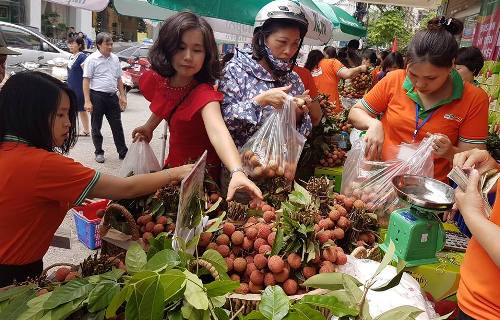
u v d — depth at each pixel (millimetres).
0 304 1280
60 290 1208
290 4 2285
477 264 1432
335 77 5668
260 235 1556
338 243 1864
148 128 2707
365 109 2586
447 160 2354
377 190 2158
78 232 3678
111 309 1121
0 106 1660
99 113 6066
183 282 1185
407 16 18859
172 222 1825
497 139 3178
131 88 13141
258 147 2156
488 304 1374
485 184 1457
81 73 7070
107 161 6305
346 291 1268
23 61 11070
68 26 20188
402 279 1577
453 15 6570
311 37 5125
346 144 3889
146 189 1845
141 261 1364
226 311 1265
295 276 1488
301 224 1522
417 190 1765
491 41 4441
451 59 1979
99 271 1397
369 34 16031
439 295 1702
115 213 1892
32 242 1739
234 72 2354
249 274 1500
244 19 3480
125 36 23375
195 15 2064
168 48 2037
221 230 1652
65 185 1658
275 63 2332
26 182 1622
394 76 2463
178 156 2379
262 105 2209
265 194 2053
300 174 3252
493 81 4145
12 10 17141
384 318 1186
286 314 1156
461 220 2621
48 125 1676
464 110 2240
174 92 2195
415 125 2336
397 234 1726
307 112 2432
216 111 2023
